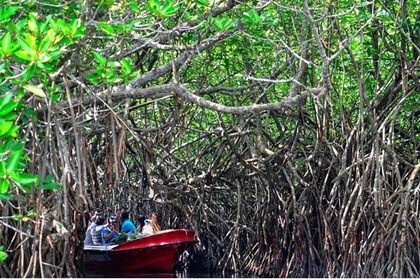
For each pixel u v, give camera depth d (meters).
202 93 14.91
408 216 15.73
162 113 17.20
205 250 19.94
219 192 20.14
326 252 17.31
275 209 18.61
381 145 15.88
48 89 9.93
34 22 8.95
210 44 11.56
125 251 17.66
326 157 17.38
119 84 11.55
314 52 15.72
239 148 18.58
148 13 11.40
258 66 15.76
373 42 16.08
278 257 18.62
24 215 11.37
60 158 11.29
